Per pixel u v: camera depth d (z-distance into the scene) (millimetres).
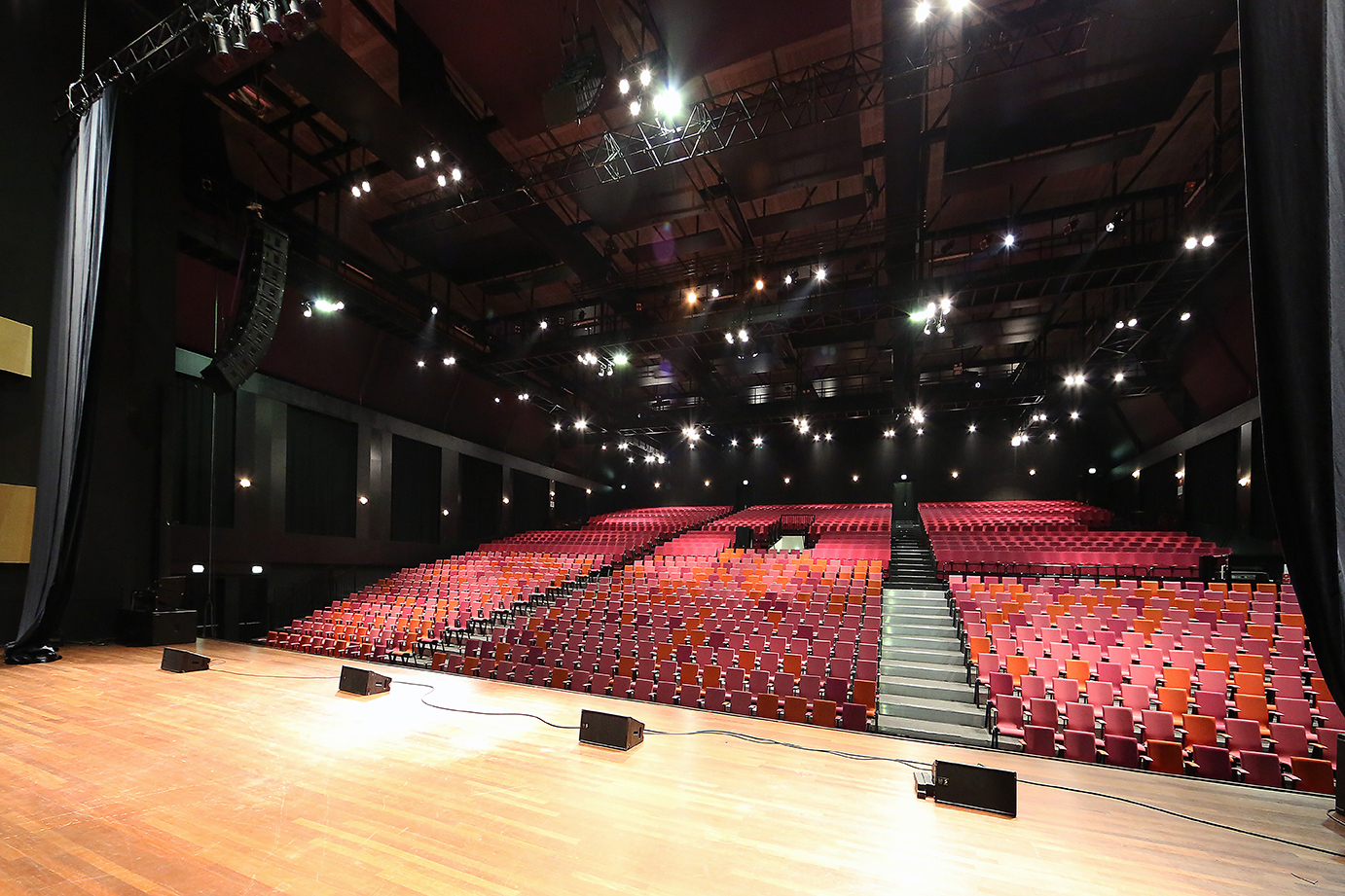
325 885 2506
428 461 16953
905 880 2680
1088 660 6527
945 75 8328
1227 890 2662
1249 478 12273
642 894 2508
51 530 7055
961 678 6902
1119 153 9094
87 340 7051
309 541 13031
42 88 8070
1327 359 2227
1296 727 4680
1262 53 2400
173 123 9453
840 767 4195
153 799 3322
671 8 6984
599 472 25953
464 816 3199
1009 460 22188
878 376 20656
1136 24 6941
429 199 11781
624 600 10297
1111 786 4004
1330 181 2246
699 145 8891
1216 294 12273
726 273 13781
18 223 7832
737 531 15656
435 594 12125
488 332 16438
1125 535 13992
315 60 7574
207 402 11242
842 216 11148
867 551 13602
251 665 7133
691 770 4023
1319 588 2195
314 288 11414
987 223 12133
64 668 6582
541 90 8039
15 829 2949
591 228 12695
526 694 6164
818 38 8273
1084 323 15336
